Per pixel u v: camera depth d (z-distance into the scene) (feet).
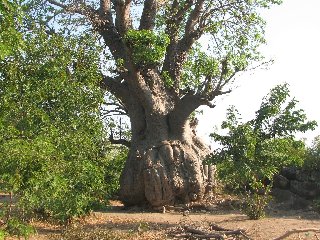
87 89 36.45
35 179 28.86
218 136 47.67
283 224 42.27
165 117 62.23
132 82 60.39
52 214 39.52
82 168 35.58
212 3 65.05
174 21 64.90
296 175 63.62
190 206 57.62
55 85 33.35
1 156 26.84
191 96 61.57
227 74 61.41
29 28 37.99
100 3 62.69
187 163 60.08
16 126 29.84
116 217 49.88
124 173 60.64
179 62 64.18
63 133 33.45
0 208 33.81
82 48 38.09
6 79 31.27
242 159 46.37
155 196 57.41
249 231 38.19
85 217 45.68
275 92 47.24
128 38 56.08
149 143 60.85
